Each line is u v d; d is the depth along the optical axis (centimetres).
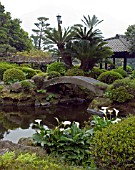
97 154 288
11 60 2180
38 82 1375
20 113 1125
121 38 1981
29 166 291
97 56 1562
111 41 1981
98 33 1567
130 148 264
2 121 968
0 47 2459
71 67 1608
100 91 1141
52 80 1372
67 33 1585
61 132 484
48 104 1310
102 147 282
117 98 939
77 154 451
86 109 1188
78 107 1255
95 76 1544
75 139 464
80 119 980
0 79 1686
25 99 1301
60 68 1521
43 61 2211
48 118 1020
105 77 1347
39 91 1347
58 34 1587
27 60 2191
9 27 2966
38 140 487
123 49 1828
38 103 1291
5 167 285
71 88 1447
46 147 474
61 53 1612
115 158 269
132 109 911
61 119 991
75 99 1416
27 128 857
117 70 1505
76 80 1273
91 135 473
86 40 1532
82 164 429
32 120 986
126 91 942
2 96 1330
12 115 1082
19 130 829
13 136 753
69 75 1474
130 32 1819
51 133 486
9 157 320
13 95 1321
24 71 1664
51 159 397
